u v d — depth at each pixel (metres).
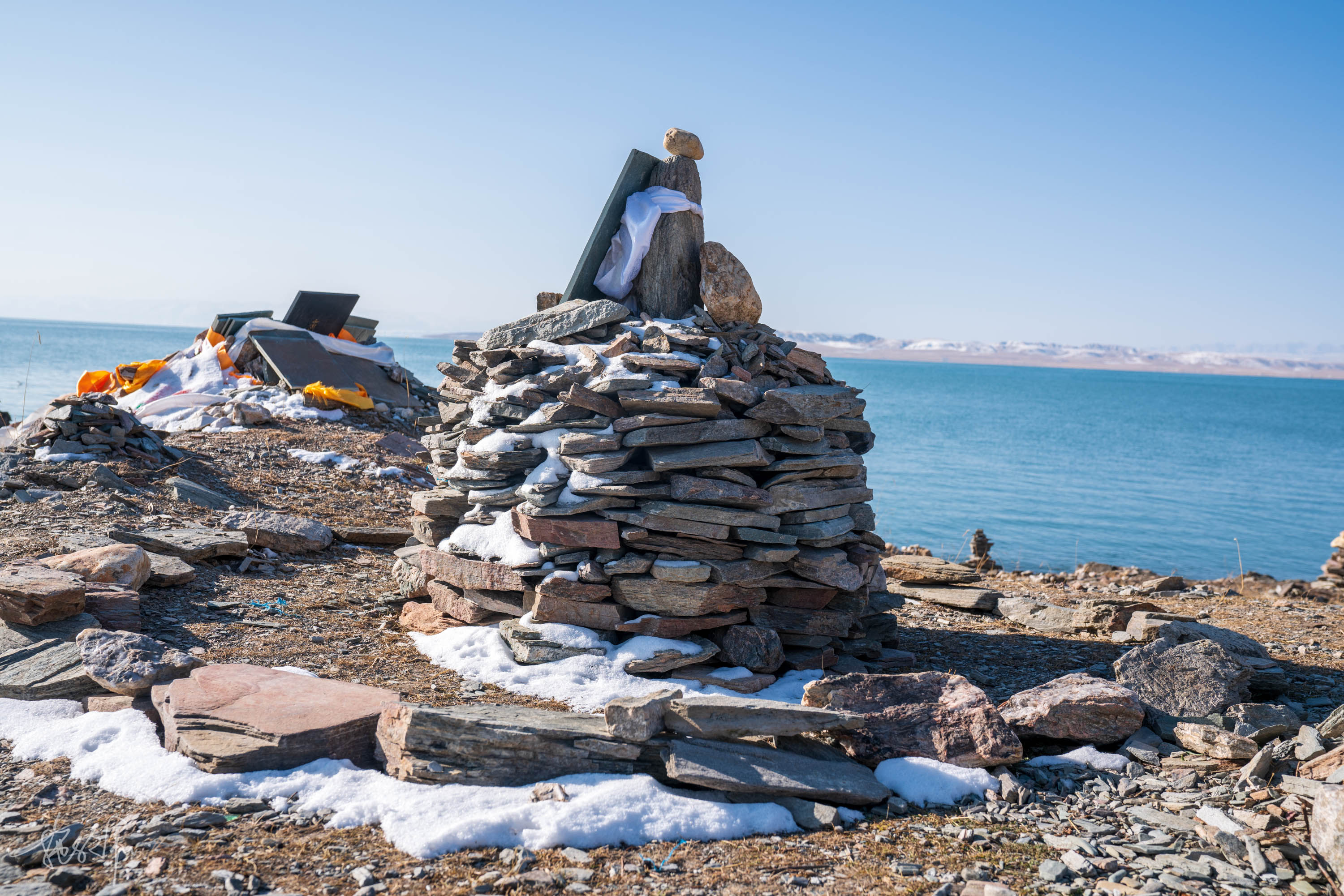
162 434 13.15
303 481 11.90
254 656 5.80
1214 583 13.34
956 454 51.69
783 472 6.23
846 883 3.66
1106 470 46.22
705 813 4.09
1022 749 4.97
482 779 4.23
